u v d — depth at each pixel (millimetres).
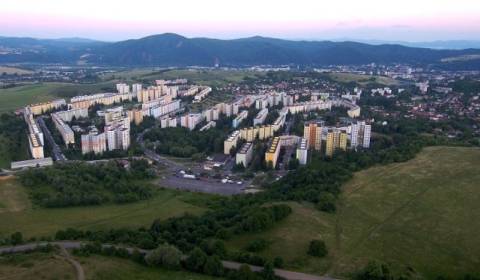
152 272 191625
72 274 180625
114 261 197750
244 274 183375
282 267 194000
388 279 183250
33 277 175250
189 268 194250
